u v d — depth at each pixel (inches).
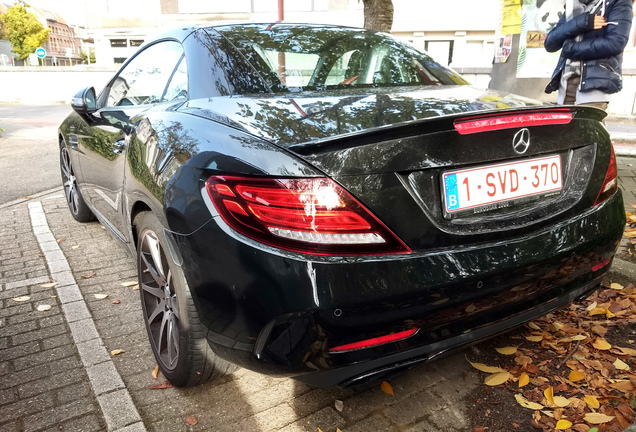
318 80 92.0
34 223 177.9
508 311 72.7
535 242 71.4
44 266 140.3
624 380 85.7
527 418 78.6
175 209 70.7
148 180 81.4
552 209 76.0
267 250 60.8
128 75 126.2
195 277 68.3
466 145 66.9
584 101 171.5
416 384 87.6
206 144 71.2
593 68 167.0
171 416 80.5
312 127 66.3
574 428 75.0
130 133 99.3
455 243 66.3
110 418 79.0
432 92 87.3
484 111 67.7
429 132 64.6
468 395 84.5
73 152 149.9
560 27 170.4
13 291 125.1
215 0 1005.8
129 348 100.0
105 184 120.3
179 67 100.7
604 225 79.7
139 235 92.0
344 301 59.5
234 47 95.1
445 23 854.5
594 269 81.8
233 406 82.8
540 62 300.4
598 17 159.8
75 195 172.2
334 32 109.7
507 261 68.0
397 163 62.7
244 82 86.9
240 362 67.7
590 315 108.4
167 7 1015.6
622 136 326.6
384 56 105.2
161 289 89.0
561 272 75.2
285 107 74.7
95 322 110.0
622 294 116.0
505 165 71.5
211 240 65.2
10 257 147.5
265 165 61.7
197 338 76.1
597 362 90.6
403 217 63.0
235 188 62.9
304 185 59.7
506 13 304.0
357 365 63.3
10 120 583.8
